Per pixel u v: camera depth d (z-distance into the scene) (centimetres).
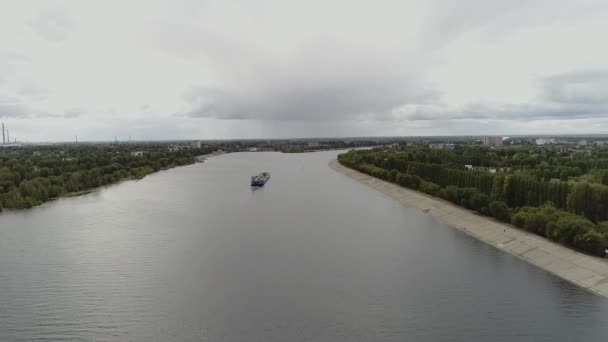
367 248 10856
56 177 19962
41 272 9125
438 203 15775
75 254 10281
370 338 6594
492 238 11525
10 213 14962
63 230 12494
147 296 7962
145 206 16438
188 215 14788
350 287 8375
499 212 12500
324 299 7856
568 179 16700
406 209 16088
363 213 15325
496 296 7981
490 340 6562
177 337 6606
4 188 17788
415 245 11150
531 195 12731
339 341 6512
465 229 12738
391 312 7388
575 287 8344
